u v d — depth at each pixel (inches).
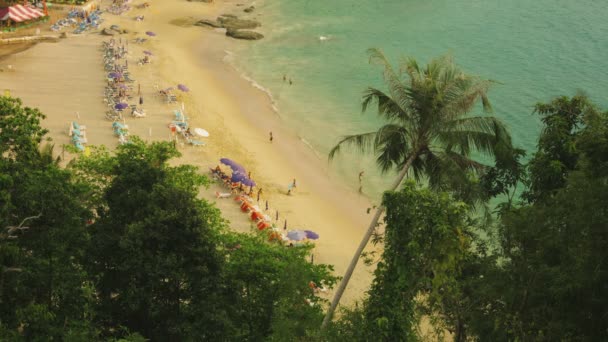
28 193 887.1
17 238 895.1
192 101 2768.2
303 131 2662.4
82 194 1021.2
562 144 982.4
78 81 2738.7
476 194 1114.7
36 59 2972.4
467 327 885.8
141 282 943.7
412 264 812.6
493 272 835.4
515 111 2815.0
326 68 3388.3
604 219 687.1
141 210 981.2
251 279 1037.2
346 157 2454.5
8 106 1056.2
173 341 964.0
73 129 2180.1
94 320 960.9
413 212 802.2
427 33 4050.2
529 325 767.7
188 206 964.0
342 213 2057.1
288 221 1950.1
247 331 981.2
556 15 4466.0
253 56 3523.6
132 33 3595.0
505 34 4030.5
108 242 958.4
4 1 3479.3
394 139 1167.0
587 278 683.4
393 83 1153.4
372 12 4512.8
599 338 708.0
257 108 2849.4
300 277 1008.2
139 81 2864.2
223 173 2103.8
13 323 847.7
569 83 3149.6
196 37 3732.8
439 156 1152.8
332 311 1074.7
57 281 904.9
